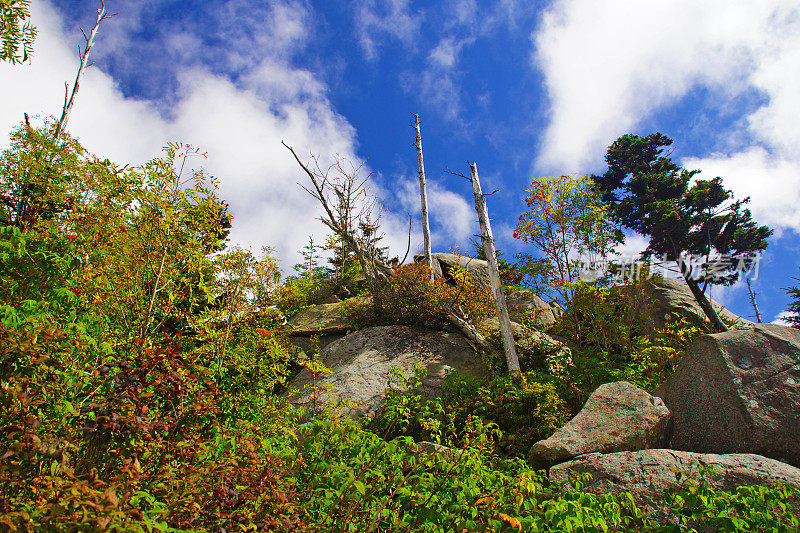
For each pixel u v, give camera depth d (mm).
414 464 4188
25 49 6000
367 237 18953
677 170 22766
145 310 6000
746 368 7730
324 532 3508
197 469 3123
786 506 3914
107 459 3039
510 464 6543
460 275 16375
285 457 4285
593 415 7828
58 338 3217
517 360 12891
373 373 12719
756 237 20062
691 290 16453
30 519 2111
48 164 7941
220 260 7680
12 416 2652
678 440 8039
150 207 6277
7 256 5523
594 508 4039
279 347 8914
